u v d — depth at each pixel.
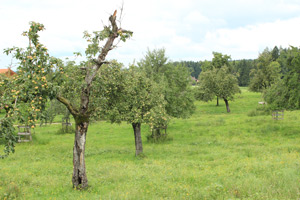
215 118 45.97
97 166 18.22
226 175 13.42
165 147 25.64
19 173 16.00
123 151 24.88
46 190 12.30
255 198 9.14
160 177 13.75
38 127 44.94
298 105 27.56
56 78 11.41
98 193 11.50
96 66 12.89
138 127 22.56
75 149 12.55
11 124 8.80
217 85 55.44
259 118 41.47
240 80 135.25
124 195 10.03
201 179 13.00
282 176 11.59
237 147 23.72
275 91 31.14
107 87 17.89
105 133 37.88
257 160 17.38
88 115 12.67
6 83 9.87
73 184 12.58
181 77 31.03
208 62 75.44
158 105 21.48
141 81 21.44
